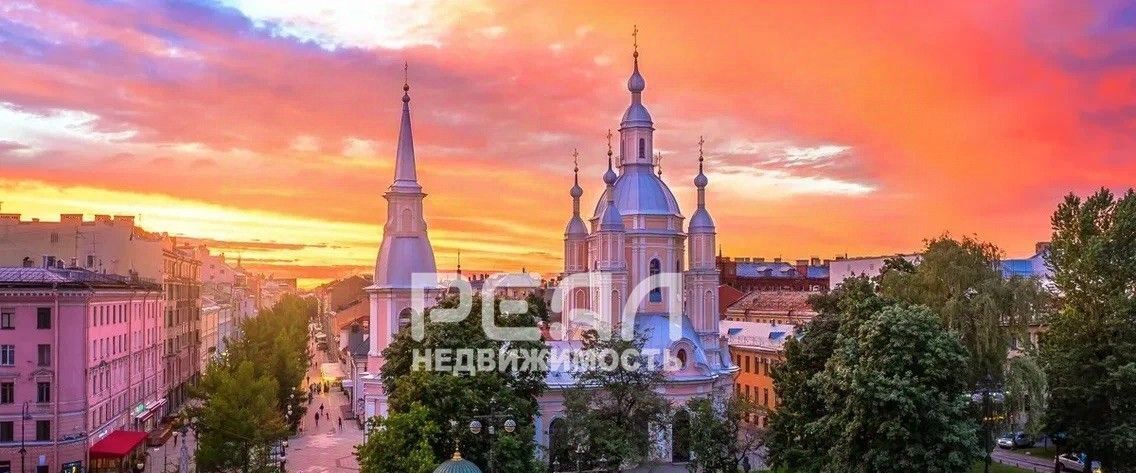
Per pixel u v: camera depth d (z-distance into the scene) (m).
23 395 81.38
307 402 136.88
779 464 68.00
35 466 81.06
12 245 108.81
